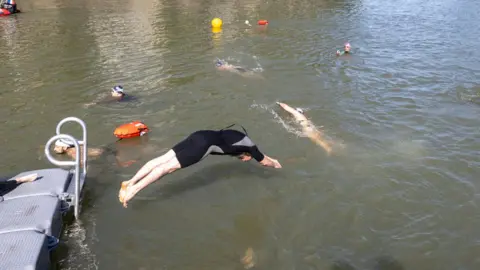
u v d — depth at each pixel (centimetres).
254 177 705
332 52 1477
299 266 511
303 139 837
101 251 531
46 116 941
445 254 532
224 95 1066
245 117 936
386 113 965
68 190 594
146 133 857
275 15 2253
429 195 655
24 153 775
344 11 2367
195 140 579
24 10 2417
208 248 543
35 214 503
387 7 2514
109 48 1548
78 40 1677
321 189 673
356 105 1012
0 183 562
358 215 609
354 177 707
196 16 2228
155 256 527
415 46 1577
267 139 836
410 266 512
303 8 2481
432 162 750
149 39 1691
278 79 1191
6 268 411
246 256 530
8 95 1072
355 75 1232
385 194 659
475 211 616
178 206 629
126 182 570
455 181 691
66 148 771
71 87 1130
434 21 2070
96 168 722
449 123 912
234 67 1286
